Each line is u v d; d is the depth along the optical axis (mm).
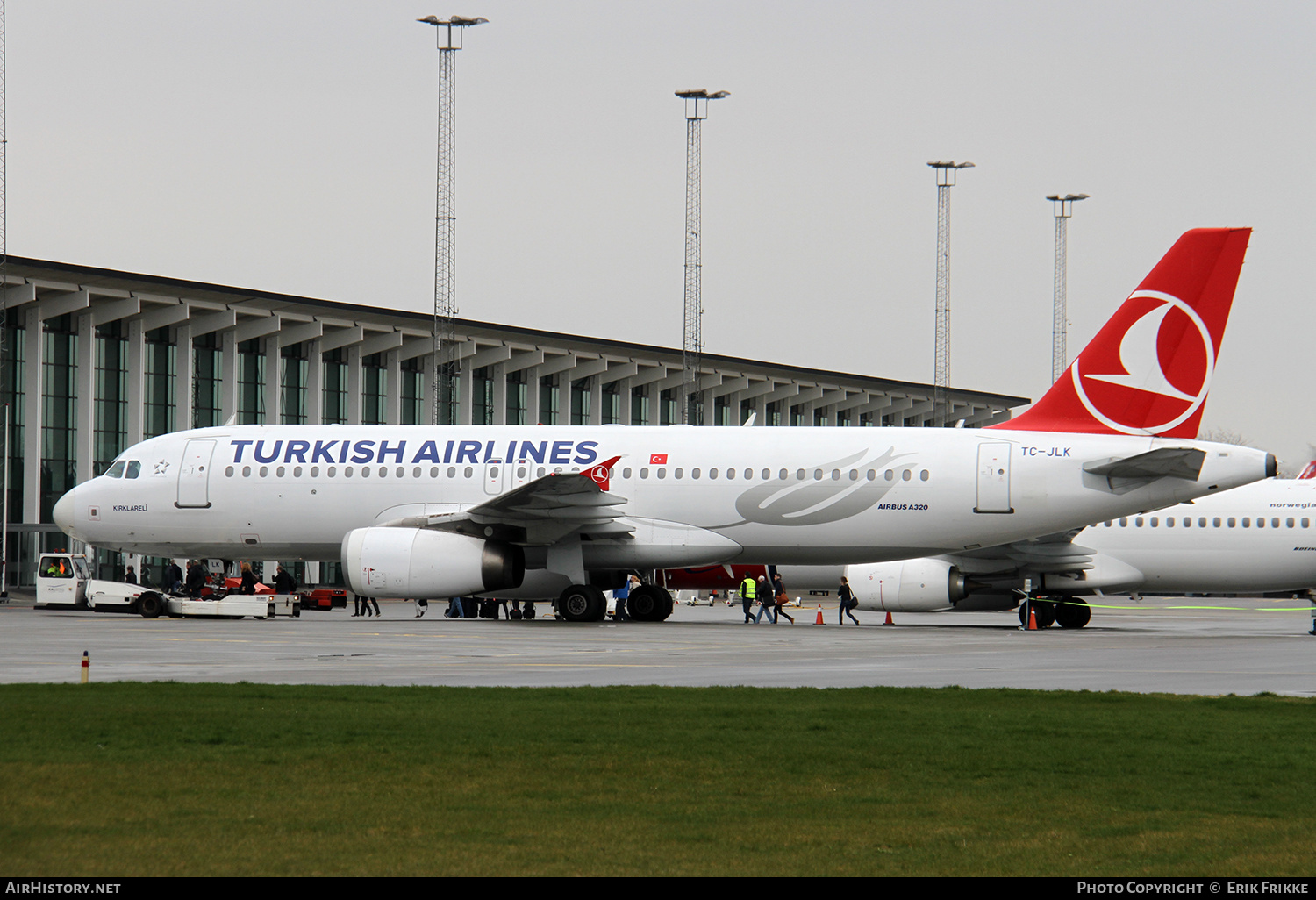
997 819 29109
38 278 165625
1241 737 40062
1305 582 115750
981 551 111812
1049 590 115188
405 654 70875
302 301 187875
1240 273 98500
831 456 102750
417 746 37312
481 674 59719
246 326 188375
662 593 113500
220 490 109312
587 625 100688
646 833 27562
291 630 91562
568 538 104500
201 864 24734
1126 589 119375
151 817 28438
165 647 73250
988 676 60844
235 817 28547
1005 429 102312
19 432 172750
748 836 27422
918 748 37656
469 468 106312
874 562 103688
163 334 188000
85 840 26375
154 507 110375
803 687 53844
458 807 29812
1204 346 99125
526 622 105438
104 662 63219
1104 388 100812
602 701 47344
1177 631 109562
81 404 177125
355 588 101875
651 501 104375
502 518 100562
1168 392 99625
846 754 36594
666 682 57000
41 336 172625
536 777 33250
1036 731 40969
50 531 171000
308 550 109812
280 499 108562
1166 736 40062
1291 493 115875
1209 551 116062
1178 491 98312
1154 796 31641
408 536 101438
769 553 104500
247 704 44844
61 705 43781
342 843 26438
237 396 192125
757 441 104562
